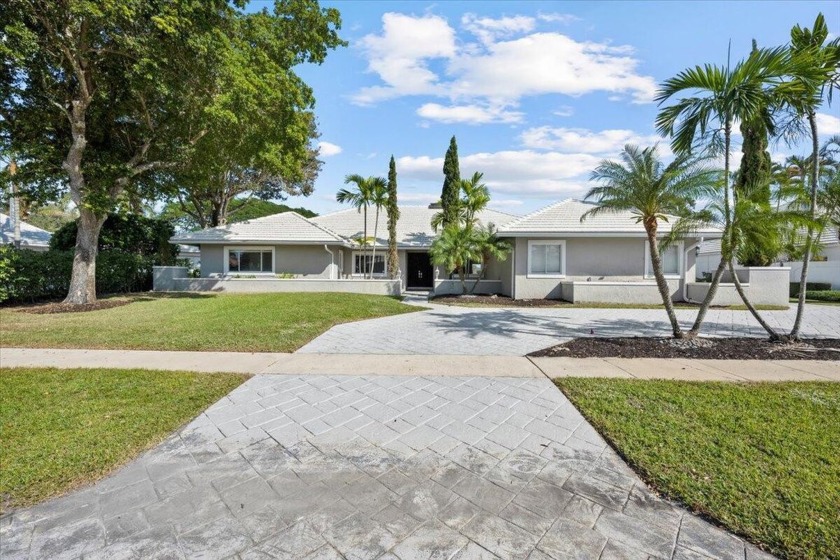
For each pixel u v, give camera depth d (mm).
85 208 13570
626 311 14086
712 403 5000
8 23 10523
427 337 9414
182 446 3932
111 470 3482
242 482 3307
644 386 5688
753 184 9578
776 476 3309
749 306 8922
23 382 5734
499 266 20422
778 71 7570
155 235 21688
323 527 2750
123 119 15016
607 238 17438
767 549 2537
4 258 12953
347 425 4426
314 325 10531
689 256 17031
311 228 21000
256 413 4770
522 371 6547
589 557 2465
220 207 29125
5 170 15250
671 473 3367
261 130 15250
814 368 6688
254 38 15047
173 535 2672
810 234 8391
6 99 12648
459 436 4152
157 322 10578
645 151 8898
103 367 6602
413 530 2717
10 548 2543
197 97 13531
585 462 3623
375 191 21453
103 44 12477
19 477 3314
